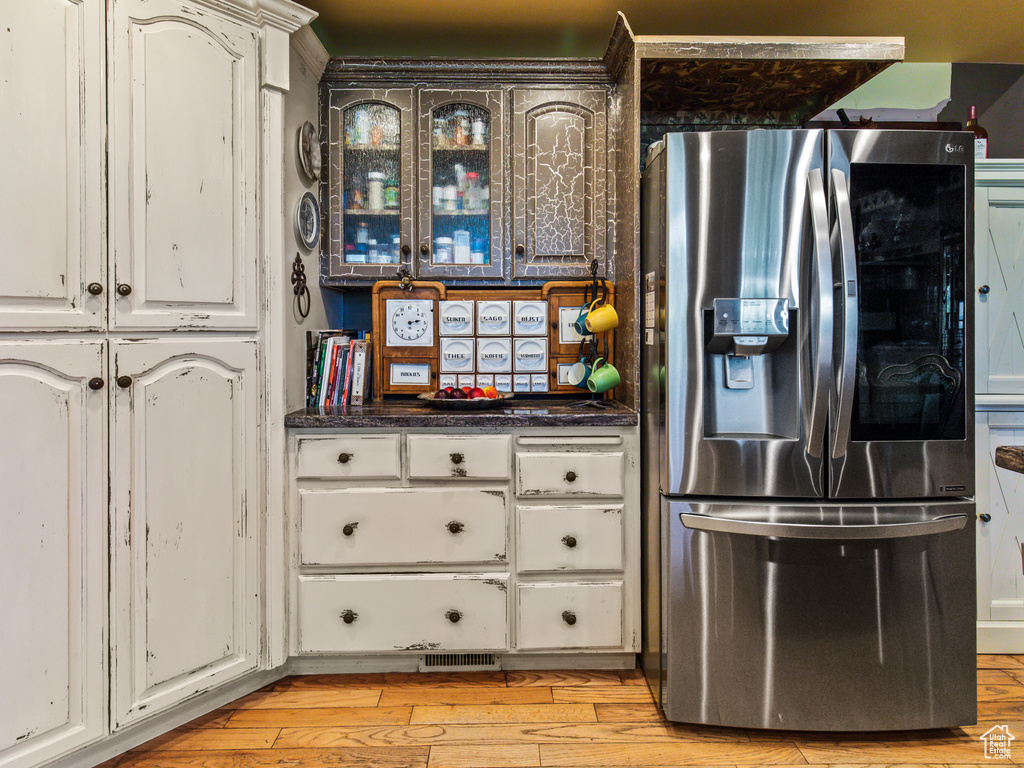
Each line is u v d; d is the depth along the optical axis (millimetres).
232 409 1687
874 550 1567
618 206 2160
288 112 1907
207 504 1630
